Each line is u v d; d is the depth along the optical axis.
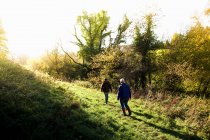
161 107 19.64
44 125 9.89
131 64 34.59
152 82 35.88
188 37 38.19
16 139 8.94
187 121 17.39
